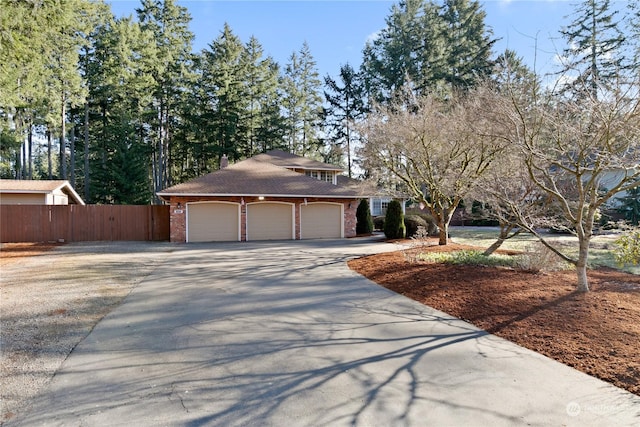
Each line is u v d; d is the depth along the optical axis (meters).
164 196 17.89
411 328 5.23
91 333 5.14
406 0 34.81
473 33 32.94
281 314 5.96
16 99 15.29
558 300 5.76
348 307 6.33
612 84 5.52
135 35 30.91
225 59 38.41
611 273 8.00
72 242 17.28
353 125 14.57
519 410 3.10
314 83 43.38
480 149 10.38
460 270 8.15
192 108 34.75
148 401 3.30
